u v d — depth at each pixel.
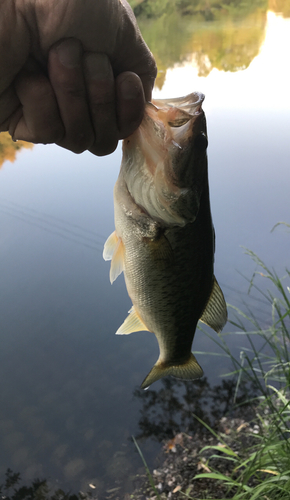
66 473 0.68
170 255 0.36
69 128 0.24
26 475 0.69
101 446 0.72
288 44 3.06
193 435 0.73
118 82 0.23
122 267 0.38
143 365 0.86
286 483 0.45
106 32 0.21
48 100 0.23
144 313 0.39
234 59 2.76
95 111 0.23
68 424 0.75
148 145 0.31
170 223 0.34
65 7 0.20
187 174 0.31
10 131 0.26
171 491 0.63
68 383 0.82
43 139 0.24
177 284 0.38
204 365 0.86
